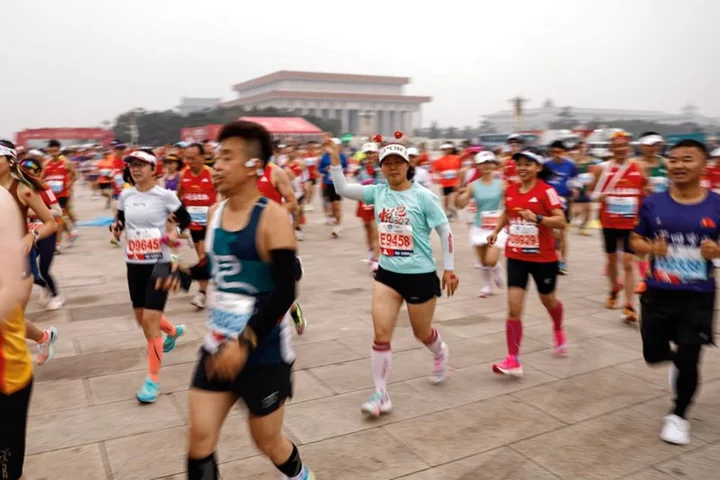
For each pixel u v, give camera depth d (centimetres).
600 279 839
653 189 646
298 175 1519
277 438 256
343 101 12619
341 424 389
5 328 241
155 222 452
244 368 241
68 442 365
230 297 242
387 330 403
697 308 363
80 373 482
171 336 492
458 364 503
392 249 405
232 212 245
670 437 364
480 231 724
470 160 1662
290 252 233
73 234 1222
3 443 243
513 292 469
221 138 237
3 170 370
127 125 9825
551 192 464
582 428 384
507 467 337
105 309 688
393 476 327
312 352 532
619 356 521
